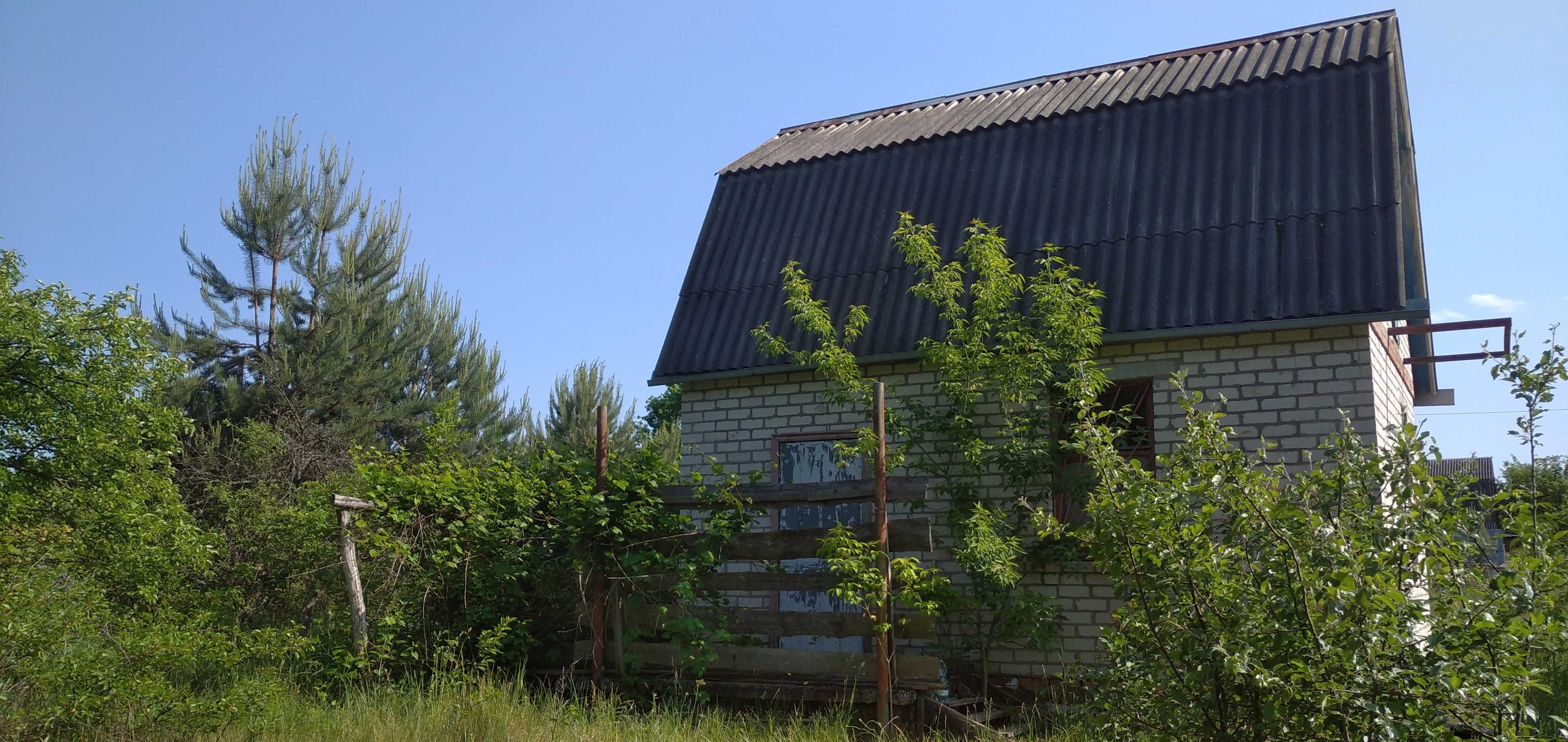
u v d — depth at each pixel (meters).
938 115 13.33
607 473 9.14
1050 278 9.42
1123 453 9.62
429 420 21.36
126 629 7.36
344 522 8.98
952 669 9.49
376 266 21.20
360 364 19.91
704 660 8.47
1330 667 4.43
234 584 11.20
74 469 7.97
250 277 20.19
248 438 15.27
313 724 7.61
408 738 7.26
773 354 10.44
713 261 12.24
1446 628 4.38
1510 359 6.65
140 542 8.14
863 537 8.20
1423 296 12.04
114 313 8.04
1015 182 11.21
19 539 7.53
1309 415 8.93
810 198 12.33
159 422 8.41
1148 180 10.50
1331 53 10.79
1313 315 8.79
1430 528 4.68
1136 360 9.63
